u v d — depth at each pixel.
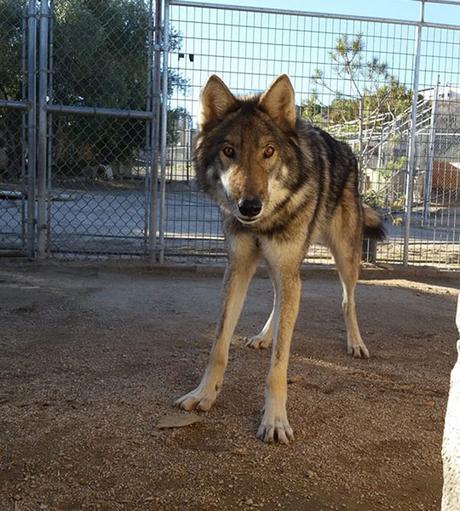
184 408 3.27
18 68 8.77
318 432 3.12
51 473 2.61
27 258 7.10
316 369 4.05
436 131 10.08
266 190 3.22
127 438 2.94
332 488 2.61
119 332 4.62
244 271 3.53
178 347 4.34
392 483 2.68
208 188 3.64
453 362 4.37
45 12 6.68
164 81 6.82
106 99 7.86
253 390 3.63
